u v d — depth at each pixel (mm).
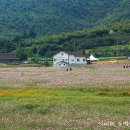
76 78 69562
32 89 51656
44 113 31516
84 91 49781
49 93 46500
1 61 190500
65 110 32469
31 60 187750
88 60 187875
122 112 31281
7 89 52375
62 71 102500
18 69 120125
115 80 62562
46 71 104188
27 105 34781
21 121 27781
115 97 42281
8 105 35344
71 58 183625
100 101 37844
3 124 26547
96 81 61250
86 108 33594
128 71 92688
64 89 52094
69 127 25500
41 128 25266
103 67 123562
